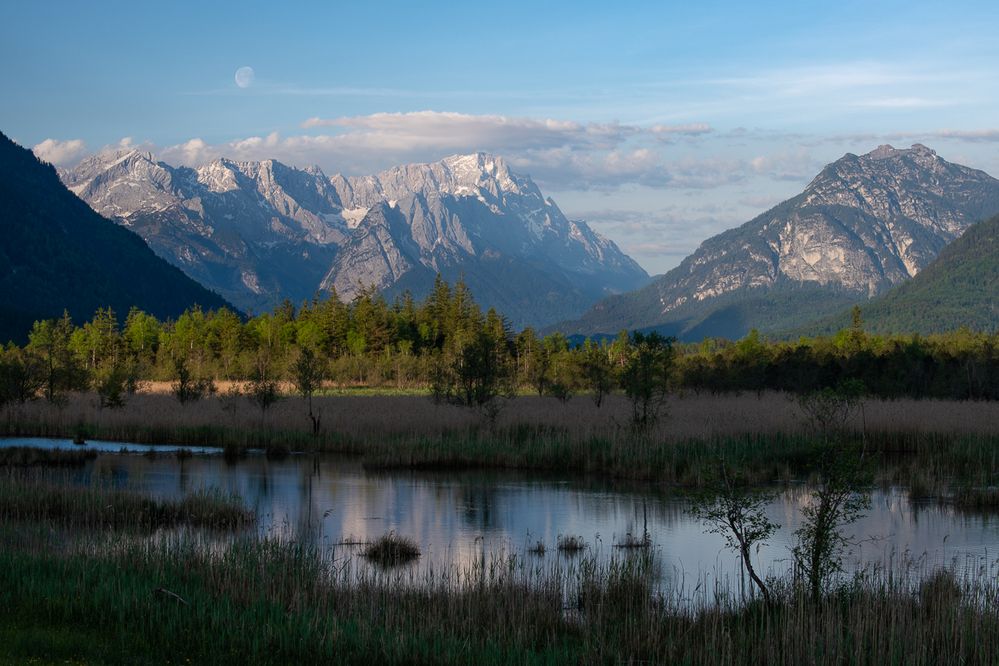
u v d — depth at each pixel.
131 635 15.20
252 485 38.06
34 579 17.84
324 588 18.34
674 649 15.16
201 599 16.94
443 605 17.56
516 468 43.53
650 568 21.14
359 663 14.47
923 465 40.03
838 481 17.70
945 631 15.16
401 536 27.61
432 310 148.62
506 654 14.90
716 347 192.88
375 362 118.31
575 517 31.16
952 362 86.06
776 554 25.09
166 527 27.12
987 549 25.45
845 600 17.19
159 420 58.00
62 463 43.50
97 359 127.56
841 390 33.75
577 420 52.69
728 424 48.09
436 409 61.31
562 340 160.75
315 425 53.25
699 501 19.53
